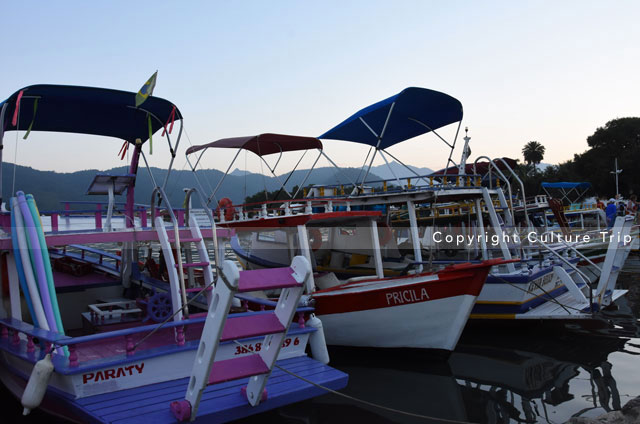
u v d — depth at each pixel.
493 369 7.87
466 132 12.80
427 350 7.96
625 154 55.22
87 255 11.31
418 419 6.05
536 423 5.93
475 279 7.49
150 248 9.57
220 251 7.56
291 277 4.30
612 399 6.57
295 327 6.65
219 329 4.04
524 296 9.57
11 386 6.21
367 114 10.87
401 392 6.93
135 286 9.09
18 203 5.78
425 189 10.09
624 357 8.36
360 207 12.51
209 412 4.71
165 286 8.19
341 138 12.48
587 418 5.66
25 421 5.89
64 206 9.35
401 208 15.88
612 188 54.59
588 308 9.59
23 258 5.58
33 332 5.26
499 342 9.36
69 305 8.63
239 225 9.88
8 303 6.39
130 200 9.04
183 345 5.62
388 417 6.12
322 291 8.30
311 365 6.09
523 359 8.35
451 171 18.25
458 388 7.07
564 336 9.74
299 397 5.28
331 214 8.80
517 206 16.31
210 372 4.26
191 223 7.33
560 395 6.77
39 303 5.53
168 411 4.69
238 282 3.89
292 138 11.22
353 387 7.12
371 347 8.31
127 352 5.27
